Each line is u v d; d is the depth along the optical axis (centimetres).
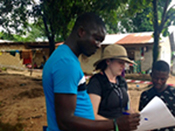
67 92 102
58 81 103
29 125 410
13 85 802
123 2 621
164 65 193
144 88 796
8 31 759
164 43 1476
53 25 730
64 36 789
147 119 149
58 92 102
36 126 408
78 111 118
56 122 113
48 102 116
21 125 407
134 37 1454
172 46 1878
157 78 195
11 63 1650
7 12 691
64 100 101
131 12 620
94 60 1422
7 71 1470
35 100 604
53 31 782
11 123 415
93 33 115
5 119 436
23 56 1338
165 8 537
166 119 146
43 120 440
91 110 129
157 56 573
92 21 117
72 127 103
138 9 597
